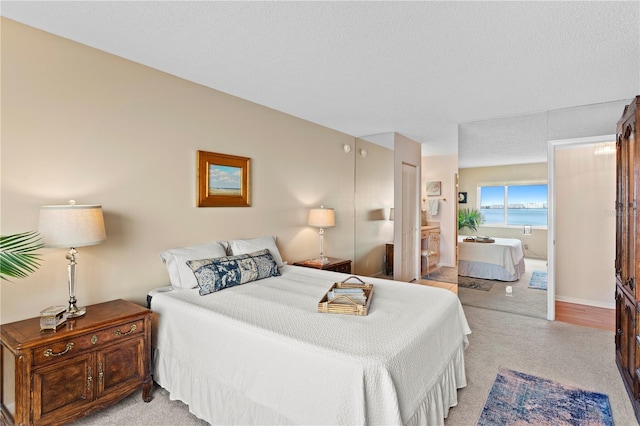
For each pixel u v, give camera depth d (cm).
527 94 324
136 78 260
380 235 508
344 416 139
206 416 194
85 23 204
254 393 171
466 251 441
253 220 358
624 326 236
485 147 421
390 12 188
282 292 250
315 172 446
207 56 248
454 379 213
